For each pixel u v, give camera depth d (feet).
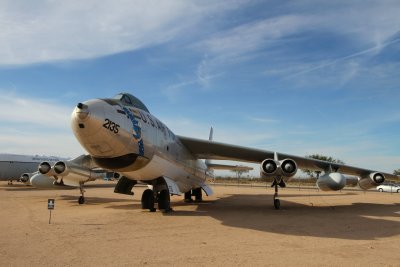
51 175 50.85
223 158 53.21
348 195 82.89
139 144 32.42
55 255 18.35
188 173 48.52
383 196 79.36
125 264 16.65
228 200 61.98
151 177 37.76
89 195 69.05
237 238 23.61
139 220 32.04
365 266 16.66
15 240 22.38
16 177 105.19
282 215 37.83
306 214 39.11
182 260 17.48
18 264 16.55
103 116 28.02
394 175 53.57
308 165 51.65
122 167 32.68
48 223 29.91
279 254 18.93
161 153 37.29
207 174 60.54
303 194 85.20
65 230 26.37
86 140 28.43
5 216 35.12
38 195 67.82
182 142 46.98
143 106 37.32
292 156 47.65
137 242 21.98
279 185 45.42
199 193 59.16
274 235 24.99
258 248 20.43
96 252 19.11
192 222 31.17
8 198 60.03
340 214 39.45
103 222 30.63
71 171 49.19
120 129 29.58
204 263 16.92
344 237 24.47
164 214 37.09
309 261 17.46
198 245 21.16
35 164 109.09
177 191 39.32
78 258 17.74
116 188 43.73
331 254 19.07
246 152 48.98
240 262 17.15
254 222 31.78
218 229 27.45
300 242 22.41
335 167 51.62
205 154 51.37
